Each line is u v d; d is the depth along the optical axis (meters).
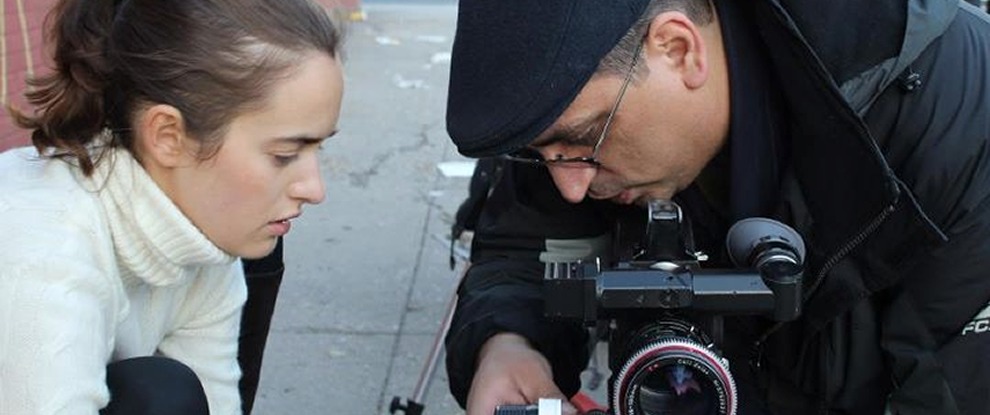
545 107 1.49
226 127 1.42
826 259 1.61
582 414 1.55
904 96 1.56
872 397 1.74
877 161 1.49
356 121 6.14
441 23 9.46
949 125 1.56
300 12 1.46
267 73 1.40
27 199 1.43
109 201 1.47
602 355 2.92
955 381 1.60
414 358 3.51
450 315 2.77
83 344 1.38
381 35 8.77
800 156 1.60
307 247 4.33
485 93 1.53
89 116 1.47
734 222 1.67
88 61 1.45
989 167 1.55
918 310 1.62
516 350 1.82
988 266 1.56
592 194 1.72
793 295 1.48
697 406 1.43
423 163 5.44
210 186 1.46
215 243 1.52
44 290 1.36
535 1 1.49
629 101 1.54
